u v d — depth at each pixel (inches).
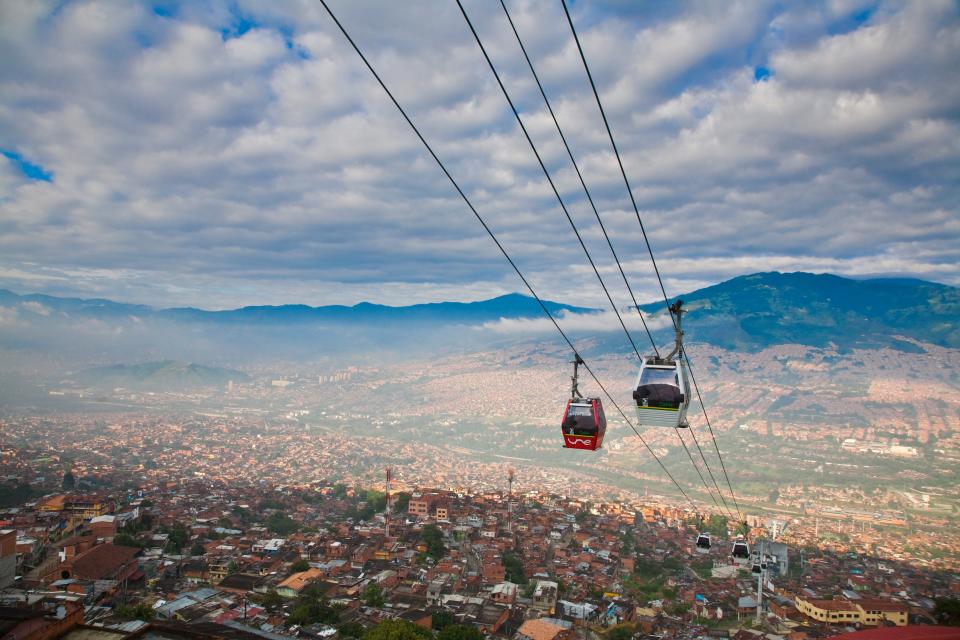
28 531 3560.5
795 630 2888.8
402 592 3029.0
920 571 4517.7
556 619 2837.1
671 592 3467.0
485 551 3961.6
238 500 5521.7
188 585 2950.3
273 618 2477.9
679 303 966.4
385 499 5595.5
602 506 5944.9
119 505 4576.8
